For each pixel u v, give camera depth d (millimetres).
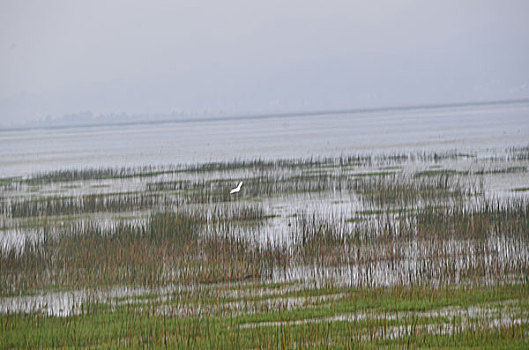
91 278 37219
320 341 25750
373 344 25203
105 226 52438
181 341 26375
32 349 26656
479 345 24672
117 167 116000
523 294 31125
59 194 77688
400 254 40000
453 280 34031
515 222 45812
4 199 75062
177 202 64000
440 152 112250
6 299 34562
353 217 54344
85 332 28297
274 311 30125
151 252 41312
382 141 152375
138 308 31719
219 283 36125
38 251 41562
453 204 56594
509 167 83000
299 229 49750
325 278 35500
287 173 86438
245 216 55531
